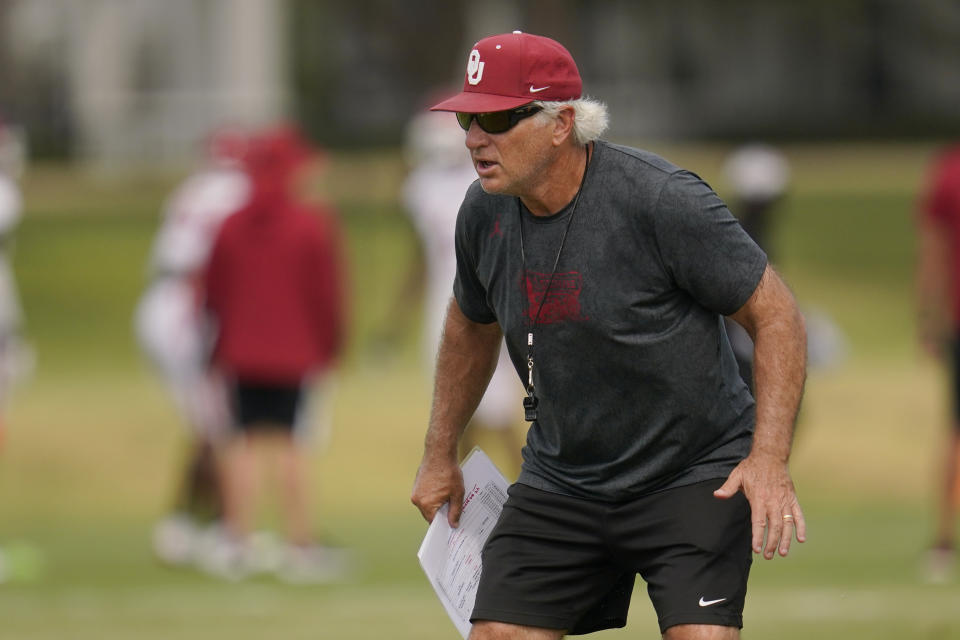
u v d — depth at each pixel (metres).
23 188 116.81
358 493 45.31
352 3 160.00
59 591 32.09
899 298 75.12
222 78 129.00
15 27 149.50
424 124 38.72
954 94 171.88
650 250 15.37
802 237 89.94
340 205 100.25
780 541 14.82
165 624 28.47
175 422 52.69
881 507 43.62
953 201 33.19
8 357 34.16
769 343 15.38
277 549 35.53
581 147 15.58
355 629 27.75
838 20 167.88
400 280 78.00
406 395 57.38
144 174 126.12
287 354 33.66
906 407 54.69
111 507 44.22
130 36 134.38
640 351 15.54
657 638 26.98
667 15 168.00
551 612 16.30
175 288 35.56
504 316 16.12
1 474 46.91
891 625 27.38
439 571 17.19
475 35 146.50
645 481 15.91
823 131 158.38
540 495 16.45
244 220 33.62
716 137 163.12
